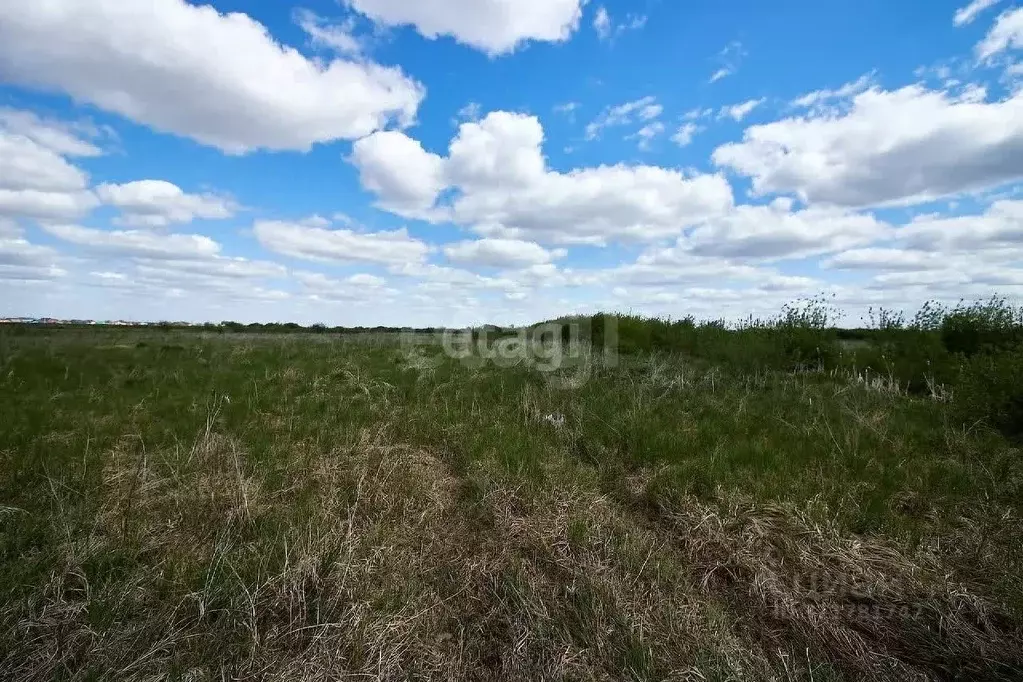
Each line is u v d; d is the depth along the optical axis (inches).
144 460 187.6
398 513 160.7
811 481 174.2
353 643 103.6
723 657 101.9
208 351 532.4
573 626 111.7
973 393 239.5
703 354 448.8
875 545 138.8
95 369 392.5
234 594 114.1
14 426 231.9
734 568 133.8
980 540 140.0
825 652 107.7
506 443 213.8
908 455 200.7
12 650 96.7
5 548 127.7
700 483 174.4
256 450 205.8
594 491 173.2
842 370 386.0
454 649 108.3
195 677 94.0
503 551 141.3
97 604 109.6
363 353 554.9
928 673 103.7
